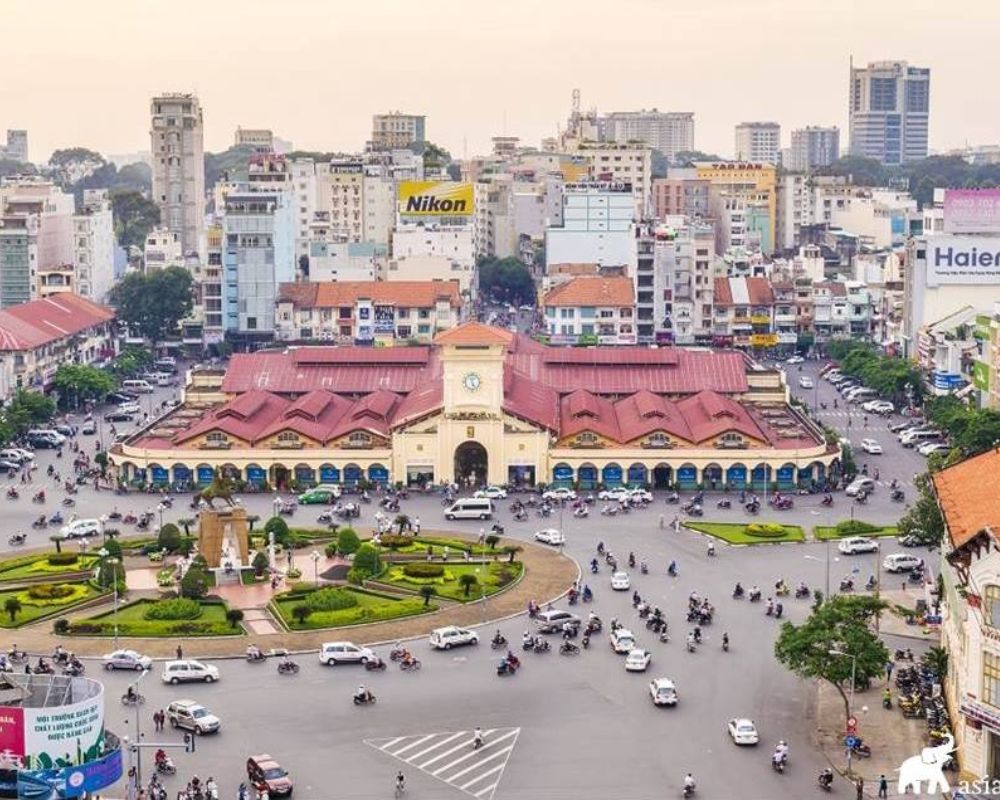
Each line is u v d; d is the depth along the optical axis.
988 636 164.75
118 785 168.38
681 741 183.00
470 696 198.38
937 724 184.75
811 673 185.38
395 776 171.88
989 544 164.00
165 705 194.62
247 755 178.00
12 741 158.25
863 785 169.38
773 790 168.25
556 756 177.88
